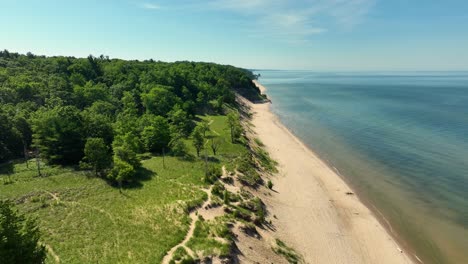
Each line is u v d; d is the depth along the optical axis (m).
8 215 22.06
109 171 53.09
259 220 44.66
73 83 108.31
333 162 77.25
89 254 32.34
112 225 38.09
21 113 72.50
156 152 73.56
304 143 94.69
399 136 98.88
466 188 60.62
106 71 134.38
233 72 196.50
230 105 136.88
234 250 35.47
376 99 195.25
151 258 32.19
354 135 102.12
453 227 48.34
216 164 63.19
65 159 61.41
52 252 32.22
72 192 47.25
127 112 92.25
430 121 120.31
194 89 134.50
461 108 151.38
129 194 47.56
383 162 75.94
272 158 79.38
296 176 68.00
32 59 134.38
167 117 95.56
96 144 54.62
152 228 37.94
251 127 112.62
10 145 65.69
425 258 41.84
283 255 39.28
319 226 48.09
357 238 45.75
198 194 48.34
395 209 53.81
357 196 58.75
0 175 54.28
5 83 89.88
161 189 49.75
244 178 57.31
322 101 189.62
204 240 36.00
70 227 37.12
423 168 71.06
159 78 124.94
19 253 21.38
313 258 40.50
